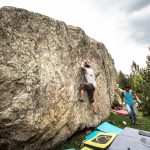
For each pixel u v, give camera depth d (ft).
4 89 14.61
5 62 14.80
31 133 15.79
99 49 30.71
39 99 16.44
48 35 18.90
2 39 14.88
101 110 27.96
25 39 16.43
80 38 24.71
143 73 44.01
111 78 35.14
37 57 17.15
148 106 39.60
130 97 30.14
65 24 22.39
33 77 16.25
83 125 22.53
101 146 15.65
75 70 22.61
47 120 16.93
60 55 20.07
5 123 14.55
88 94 23.80
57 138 18.54
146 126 30.27
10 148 15.34
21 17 16.43
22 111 15.14
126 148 13.57
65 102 19.33
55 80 18.43
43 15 18.76
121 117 31.81
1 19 15.01
